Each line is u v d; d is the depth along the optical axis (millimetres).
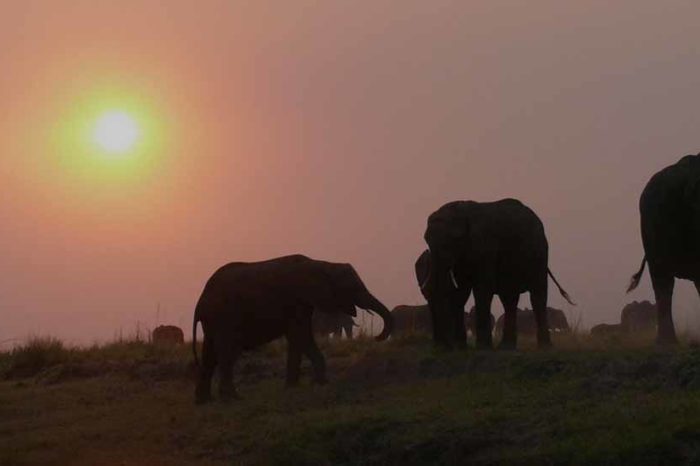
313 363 18344
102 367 22703
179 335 32531
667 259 16719
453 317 18688
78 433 16297
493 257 18250
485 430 13172
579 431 12586
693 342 16062
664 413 12461
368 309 18438
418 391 15859
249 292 18203
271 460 13758
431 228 18391
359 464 13320
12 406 19281
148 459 14570
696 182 16234
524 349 18141
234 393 18047
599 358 15227
